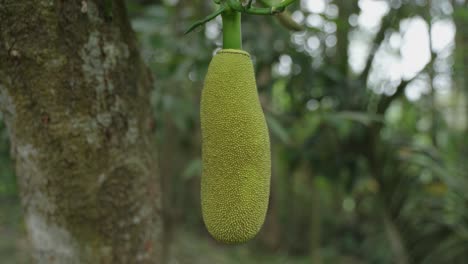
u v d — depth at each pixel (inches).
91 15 35.4
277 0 38.0
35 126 36.3
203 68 76.0
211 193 32.2
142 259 40.4
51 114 35.9
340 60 80.8
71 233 38.4
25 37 34.4
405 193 78.4
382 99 74.0
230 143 31.7
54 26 34.5
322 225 179.5
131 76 38.3
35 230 39.1
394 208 79.2
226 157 31.8
